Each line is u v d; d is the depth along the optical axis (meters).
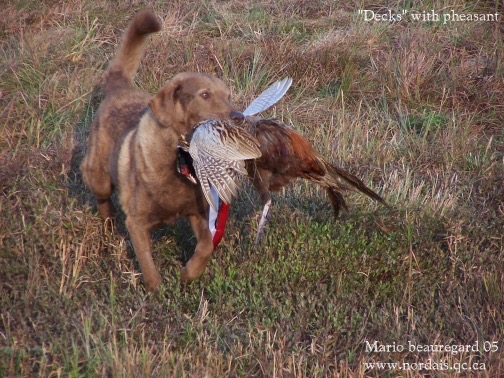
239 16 30.48
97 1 31.16
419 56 27.64
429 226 20.00
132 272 18.16
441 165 23.59
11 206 19.92
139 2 30.98
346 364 15.63
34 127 24.09
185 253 19.53
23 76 26.30
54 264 18.30
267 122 16.41
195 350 15.94
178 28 29.19
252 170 16.67
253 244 19.11
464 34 29.94
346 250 19.17
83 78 25.89
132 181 17.45
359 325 17.03
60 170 21.81
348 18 30.86
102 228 19.62
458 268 19.06
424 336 17.02
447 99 27.20
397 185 21.44
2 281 17.89
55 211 19.44
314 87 27.12
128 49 20.08
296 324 16.95
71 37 28.31
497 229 20.09
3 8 30.58
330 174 17.28
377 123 25.56
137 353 15.27
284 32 29.94
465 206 21.23
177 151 16.72
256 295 17.84
